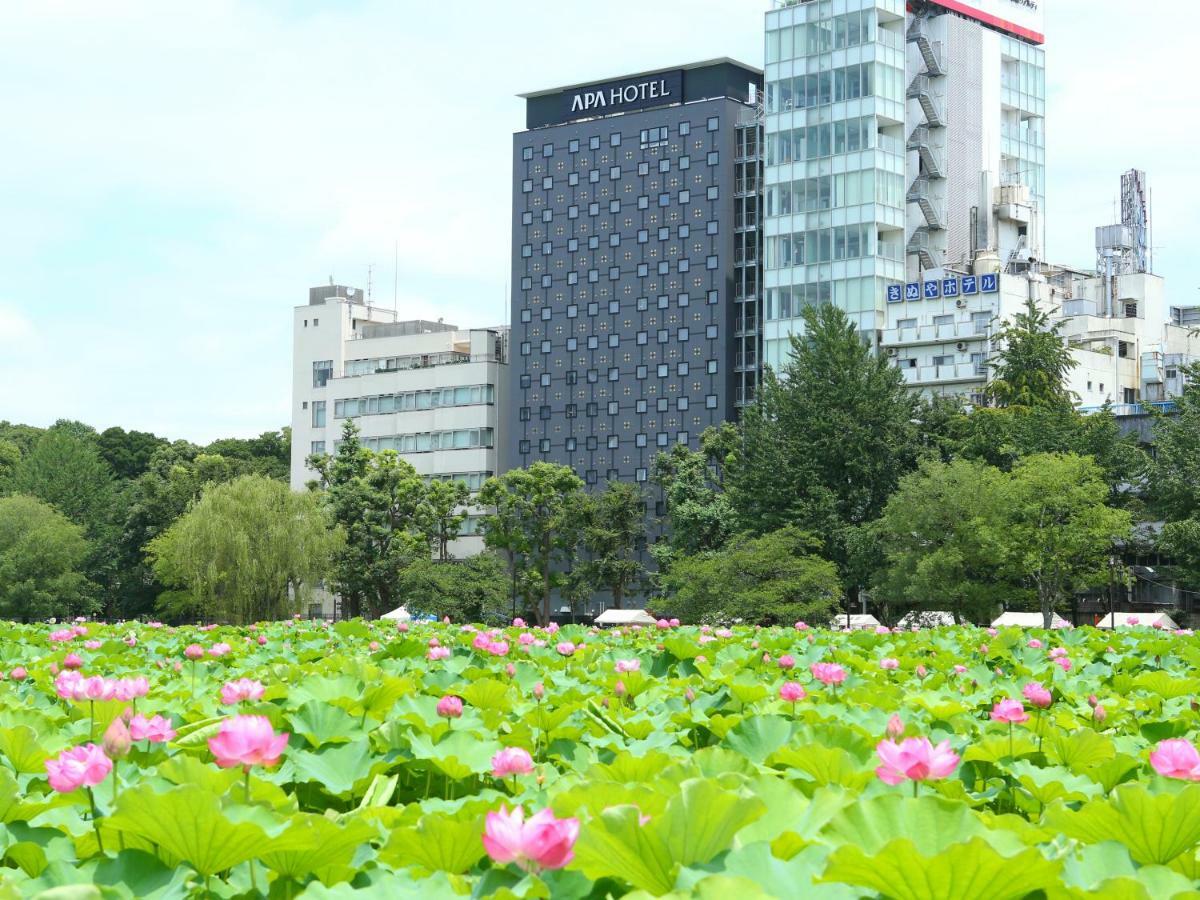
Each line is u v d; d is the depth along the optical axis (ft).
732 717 30.86
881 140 326.24
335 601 396.98
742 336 369.30
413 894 15.65
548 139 403.34
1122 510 196.75
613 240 389.39
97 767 18.72
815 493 226.17
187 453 422.82
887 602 224.33
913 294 319.47
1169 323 356.59
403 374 429.79
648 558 368.27
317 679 34.19
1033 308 263.70
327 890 15.44
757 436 239.50
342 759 26.02
